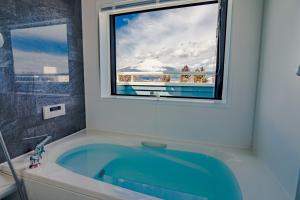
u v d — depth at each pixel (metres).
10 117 1.24
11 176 1.13
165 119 1.68
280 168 0.97
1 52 1.16
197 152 1.51
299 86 0.81
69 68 1.73
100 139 1.75
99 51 1.86
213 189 1.34
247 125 1.43
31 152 1.38
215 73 1.64
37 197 1.08
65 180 0.99
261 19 1.30
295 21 0.86
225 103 1.48
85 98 1.96
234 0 1.35
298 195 0.73
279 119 0.99
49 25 1.49
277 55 1.04
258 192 0.93
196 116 1.57
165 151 1.61
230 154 1.36
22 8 1.27
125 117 1.83
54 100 1.58
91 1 1.80
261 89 1.28
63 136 1.71
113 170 1.58
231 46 1.40
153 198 0.85
